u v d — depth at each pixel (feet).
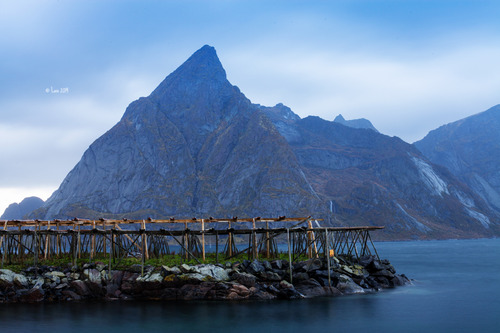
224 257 195.83
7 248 198.59
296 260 185.88
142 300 160.15
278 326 125.59
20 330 124.26
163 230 176.04
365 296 169.27
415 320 133.39
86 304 155.12
